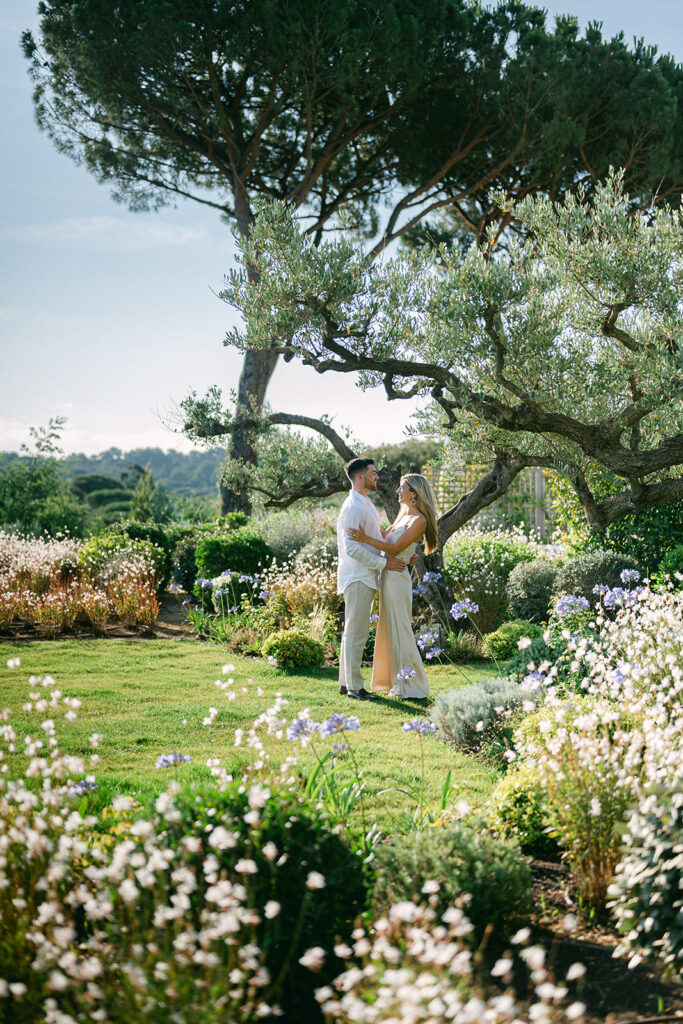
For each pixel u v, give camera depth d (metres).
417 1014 1.72
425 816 3.71
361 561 6.70
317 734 4.71
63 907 2.39
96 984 2.06
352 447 11.94
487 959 2.67
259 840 2.47
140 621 10.89
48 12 14.55
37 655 8.52
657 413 7.20
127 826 2.84
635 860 2.70
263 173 17.69
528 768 3.80
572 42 14.75
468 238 18.72
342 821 3.17
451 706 5.31
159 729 5.59
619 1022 2.27
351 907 2.56
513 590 10.02
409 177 16.98
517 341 6.90
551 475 10.68
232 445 12.12
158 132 16.36
